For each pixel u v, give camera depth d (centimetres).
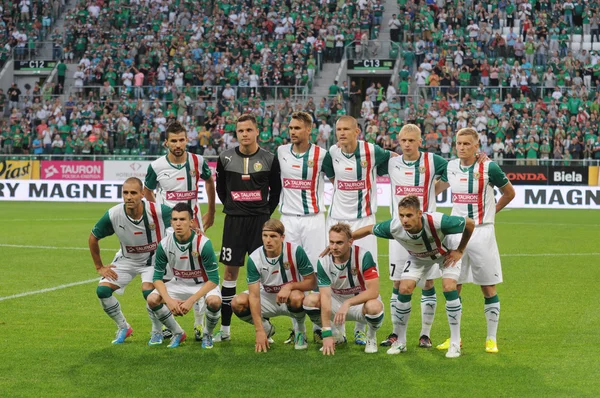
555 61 3030
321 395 581
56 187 2731
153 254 759
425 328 740
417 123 2773
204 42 3272
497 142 2709
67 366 661
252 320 741
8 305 927
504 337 775
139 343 747
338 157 785
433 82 2958
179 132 788
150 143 2852
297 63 3133
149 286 739
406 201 655
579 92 2864
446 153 2697
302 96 3012
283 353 710
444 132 2756
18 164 2822
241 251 775
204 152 2805
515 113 2780
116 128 2920
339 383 611
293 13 3356
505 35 3275
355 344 751
